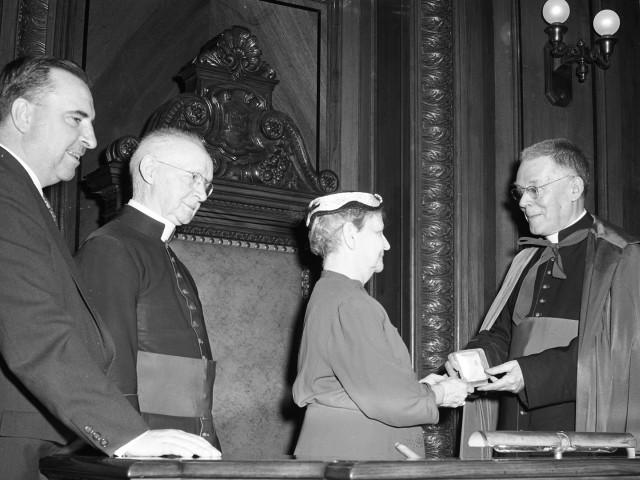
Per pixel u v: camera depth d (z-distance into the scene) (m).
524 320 3.26
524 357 3.00
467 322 4.38
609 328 3.02
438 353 4.32
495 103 4.62
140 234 2.76
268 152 4.08
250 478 1.58
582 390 2.94
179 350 2.68
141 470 1.54
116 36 4.13
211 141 3.92
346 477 1.51
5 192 2.01
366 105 4.73
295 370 3.96
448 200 4.47
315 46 4.69
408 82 4.56
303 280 4.10
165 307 2.69
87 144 2.32
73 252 3.78
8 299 1.90
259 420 3.82
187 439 1.85
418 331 4.32
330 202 2.59
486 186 4.52
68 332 1.90
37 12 3.78
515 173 4.55
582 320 3.04
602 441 2.10
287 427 3.88
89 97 2.31
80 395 1.86
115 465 1.59
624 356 2.97
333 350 2.36
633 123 4.85
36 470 2.00
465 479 1.62
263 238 4.04
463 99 4.58
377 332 2.34
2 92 2.23
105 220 3.74
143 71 4.19
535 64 4.68
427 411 2.29
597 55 4.59
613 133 4.76
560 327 3.15
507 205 4.50
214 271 3.87
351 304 2.39
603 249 3.14
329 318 2.41
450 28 4.64
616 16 4.49
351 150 4.69
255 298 3.95
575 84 4.75
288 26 4.64
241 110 4.03
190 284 2.92
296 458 1.96
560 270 3.24
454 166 4.52
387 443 2.33
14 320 1.88
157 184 2.81
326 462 1.62
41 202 2.13
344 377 2.32
